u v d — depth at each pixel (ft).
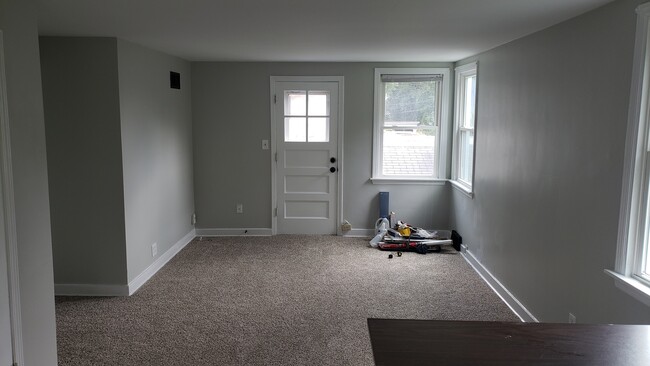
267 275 15.72
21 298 7.82
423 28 11.44
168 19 10.52
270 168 20.43
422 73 19.66
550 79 10.74
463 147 19.27
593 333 4.50
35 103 8.09
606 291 8.50
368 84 19.86
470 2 8.67
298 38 13.24
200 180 20.40
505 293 13.53
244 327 11.86
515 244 12.84
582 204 9.32
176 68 18.01
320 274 15.87
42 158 8.32
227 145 20.24
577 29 9.56
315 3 8.88
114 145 13.29
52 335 8.71
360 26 11.32
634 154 7.69
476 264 16.35
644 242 7.82
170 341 11.10
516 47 12.84
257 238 20.31
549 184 10.75
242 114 20.04
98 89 13.10
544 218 11.02
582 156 9.30
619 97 8.09
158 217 16.29
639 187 7.77
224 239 20.15
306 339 11.24
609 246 8.40
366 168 20.43
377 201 20.62
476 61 16.57
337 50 15.92
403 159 20.52
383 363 3.94
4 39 7.32
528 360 4.00
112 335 11.39
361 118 20.10
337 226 20.85
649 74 7.50
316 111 20.13
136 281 14.43
